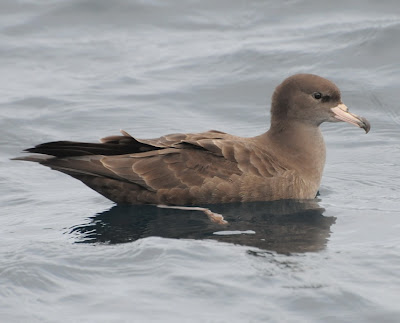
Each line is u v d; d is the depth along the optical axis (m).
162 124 18.64
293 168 14.66
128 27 23.95
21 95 20.02
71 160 13.73
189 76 20.92
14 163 16.78
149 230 12.81
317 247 11.77
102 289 10.23
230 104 19.62
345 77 20.12
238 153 14.16
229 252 11.40
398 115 18.75
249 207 13.99
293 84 15.09
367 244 11.87
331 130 18.67
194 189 13.97
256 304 9.74
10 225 13.36
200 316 9.48
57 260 11.11
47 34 23.55
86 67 21.77
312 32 22.50
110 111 19.23
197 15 24.34
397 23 22.08
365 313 9.53
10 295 10.14
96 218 13.58
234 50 21.91
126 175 13.80
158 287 10.21
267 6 24.36
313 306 9.68
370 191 15.03
